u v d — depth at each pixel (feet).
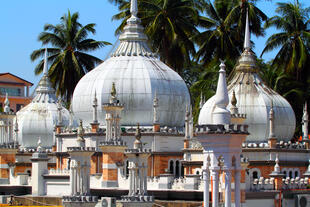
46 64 355.97
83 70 379.76
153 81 276.62
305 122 272.72
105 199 197.47
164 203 225.15
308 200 238.07
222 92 143.13
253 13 333.42
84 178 191.01
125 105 273.33
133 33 292.40
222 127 137.69
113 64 283.38
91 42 383.24
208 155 139.13
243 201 214.07
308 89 344.28
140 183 184.14
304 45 331.16
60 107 300.40
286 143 259.60
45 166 266.16
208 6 350.23
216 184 137.69
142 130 270.46
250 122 260.83
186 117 263.49
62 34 382.01
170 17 336.70
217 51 339.36
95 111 270.26
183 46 337.72
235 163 138.21
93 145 269.44
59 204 251.19
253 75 273.13
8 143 279.28
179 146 275.80
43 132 336.70
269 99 264.93
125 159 262.88
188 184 228.43
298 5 349.41
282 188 234.38
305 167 264.11
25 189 272.31
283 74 350.23
